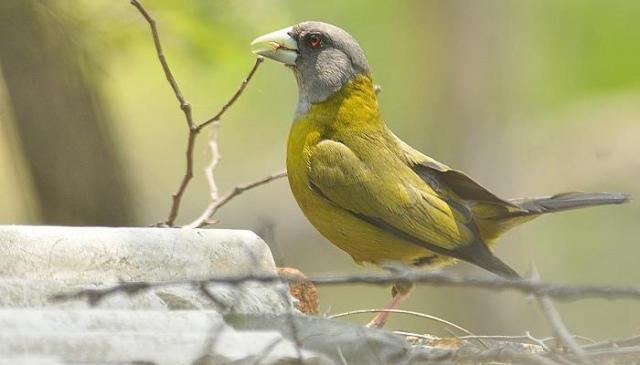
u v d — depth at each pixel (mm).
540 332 20703
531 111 22203
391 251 11406
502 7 22031
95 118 14227
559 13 22016
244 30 14320
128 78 16922
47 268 8070
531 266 7176
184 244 8531
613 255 21469
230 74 15789
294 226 20828
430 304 20781
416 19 21656
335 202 11328
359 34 21375
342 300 19422
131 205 14664
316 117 11602
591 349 8008
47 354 7016
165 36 14062
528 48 22156
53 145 14094
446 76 21906
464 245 11289
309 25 11859
